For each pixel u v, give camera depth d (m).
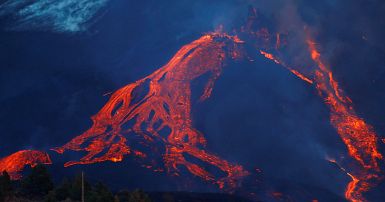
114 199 135.12
